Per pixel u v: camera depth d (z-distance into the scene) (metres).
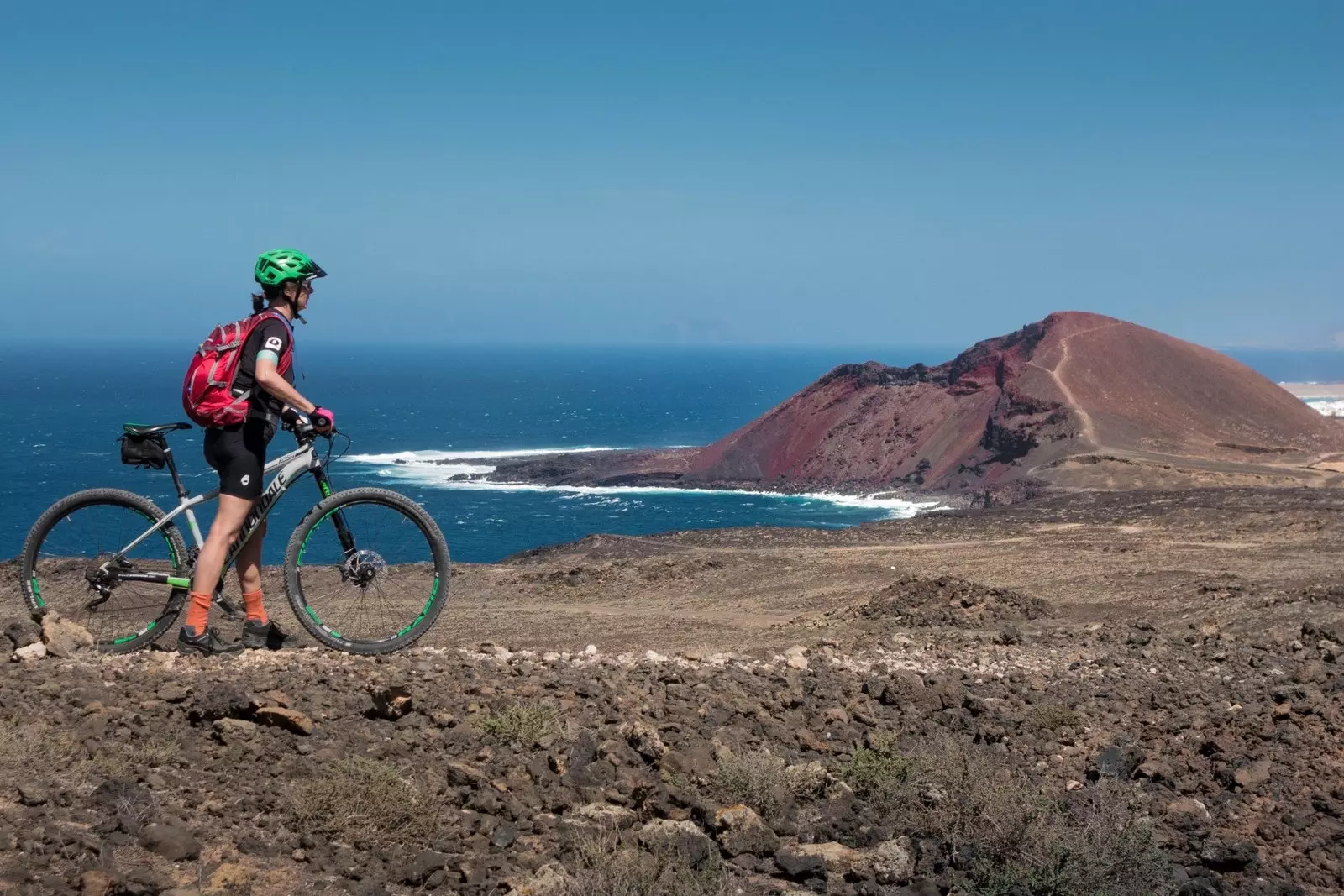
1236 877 4.61
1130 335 153.00
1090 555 32.81
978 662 10.32
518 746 5.23
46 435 182.75
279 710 5.04
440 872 3.82
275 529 74.12
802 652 11.00
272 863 3.78
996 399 144.88
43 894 3.23
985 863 4.27
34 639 6.54
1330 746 6.38
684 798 4.72
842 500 126.69
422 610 7.34
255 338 6.58
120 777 4.20
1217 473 101.44
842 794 5.02
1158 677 9.05
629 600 27.66
